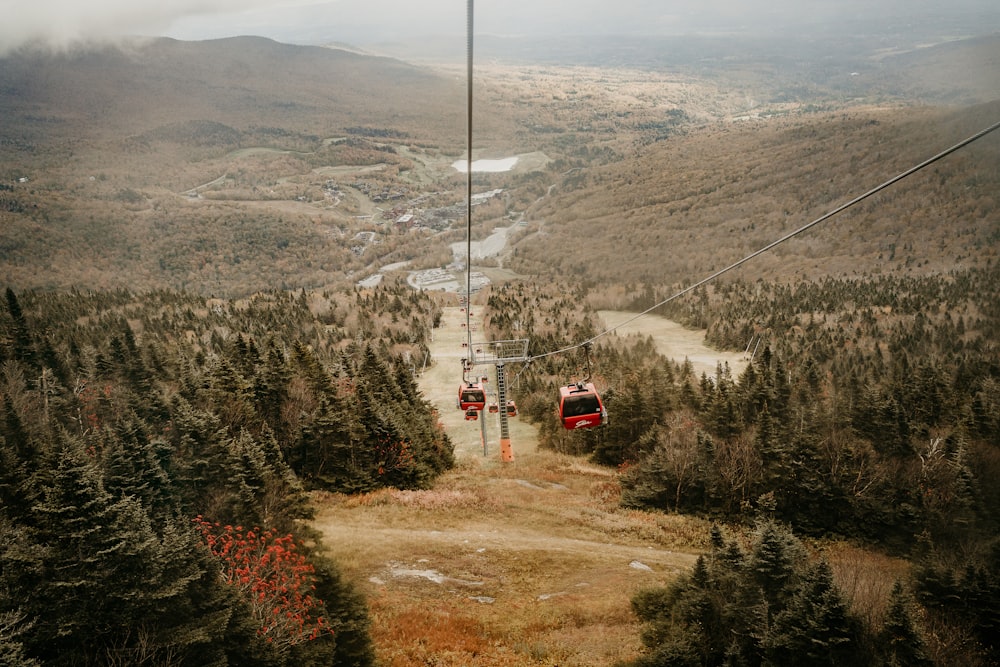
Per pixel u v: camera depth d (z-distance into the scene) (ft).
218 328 494.59
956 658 99.45
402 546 126.52
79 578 57.06
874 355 448.65
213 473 111.86
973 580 108.68
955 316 550.36
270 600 76.02
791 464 180.55
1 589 55.67
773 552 95.45
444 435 234.99
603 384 310.65
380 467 177.17
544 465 225.15
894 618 87.04
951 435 187.93
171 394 178.50
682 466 185.88
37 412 197.88
